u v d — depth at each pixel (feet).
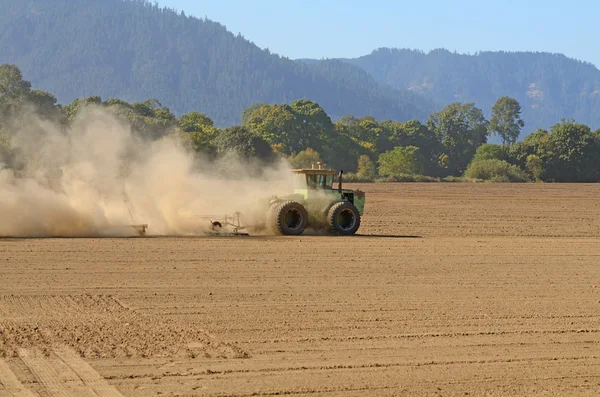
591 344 54.49
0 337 52.90
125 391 42.50
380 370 47.32
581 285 77.87
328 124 654.12
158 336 54.03
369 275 80.89
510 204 220.43
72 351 49.88
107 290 70.18
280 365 47.88
